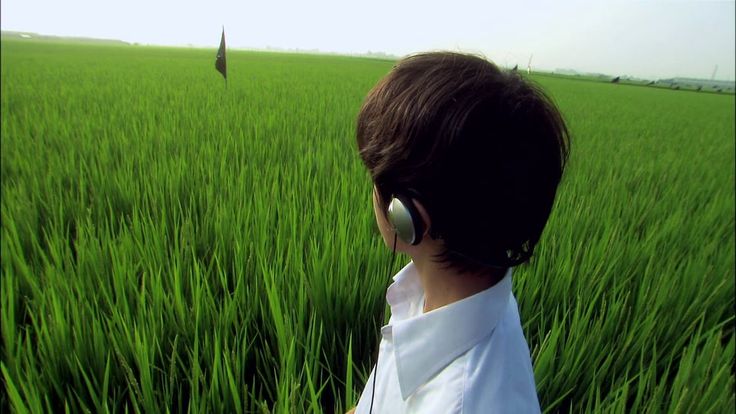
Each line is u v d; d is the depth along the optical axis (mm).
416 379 617
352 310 2072
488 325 586
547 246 2707
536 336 2059
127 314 1798
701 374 1765
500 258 572
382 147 560
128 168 3762
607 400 1645
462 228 541
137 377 1706
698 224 3697
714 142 9094
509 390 570
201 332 1872
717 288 2342
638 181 4820
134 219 2688
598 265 2379
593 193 4051
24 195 3201
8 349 1697
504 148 513
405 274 870
